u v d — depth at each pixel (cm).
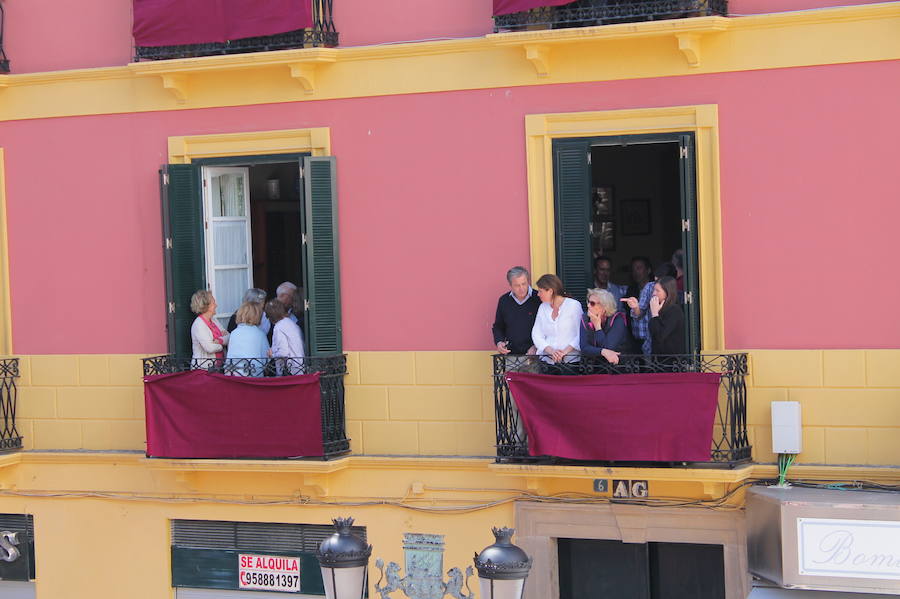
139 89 4125
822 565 3397
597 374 3584
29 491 4303
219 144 4069
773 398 3625
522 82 3791
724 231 3647
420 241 3912
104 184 4191
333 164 3941
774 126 3597
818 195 3572
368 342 3972
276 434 3912
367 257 3962
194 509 4134
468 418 3888
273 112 4019
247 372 3947
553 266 3803
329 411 3916
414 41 3884
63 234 4238
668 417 3522
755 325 3634
